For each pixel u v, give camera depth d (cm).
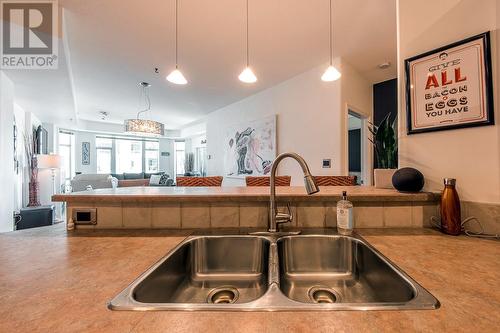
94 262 70
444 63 107
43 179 487
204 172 895
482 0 98
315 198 105
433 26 111
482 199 97
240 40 261
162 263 71
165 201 105
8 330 40
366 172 362
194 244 93
